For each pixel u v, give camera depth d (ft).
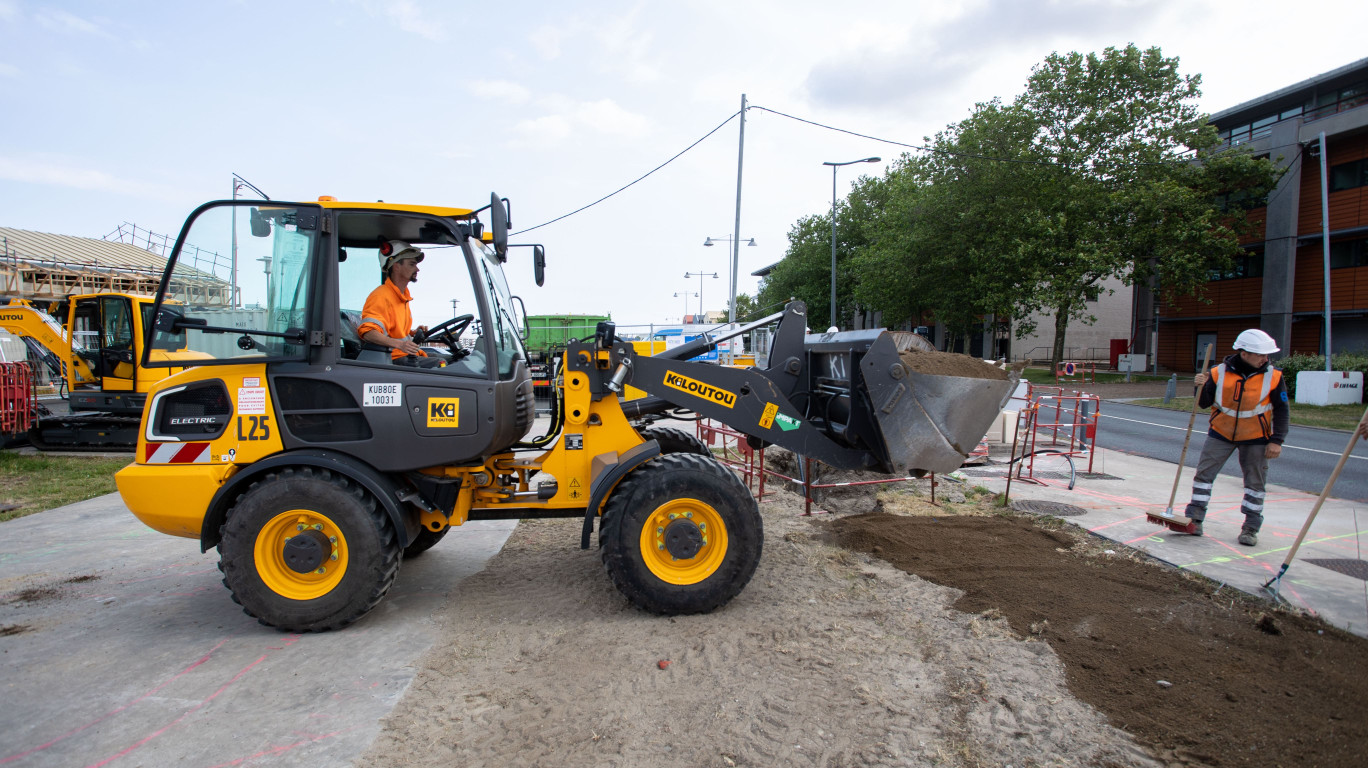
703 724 9.10
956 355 15.90
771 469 26.13
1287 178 81.51
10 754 8.58
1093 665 10.52
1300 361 62.44
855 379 14.47
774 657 11.06
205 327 12.08
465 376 12.84
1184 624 12.09
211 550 17.76
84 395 36.06
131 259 93.66
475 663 11.03
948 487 23.65
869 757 8.31
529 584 14.82
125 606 13.71
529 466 14.61
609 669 10.71
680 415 17.81
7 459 32.71
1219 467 17.30
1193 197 80.74
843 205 144.36
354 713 9.53
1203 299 88.53
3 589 14.73
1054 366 91.09
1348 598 13.25
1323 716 9.05
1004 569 15.05
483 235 14.56
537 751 8.55
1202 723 8.93
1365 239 76.38
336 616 12.06
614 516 12.52
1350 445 12.94
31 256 77.10
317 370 12.37
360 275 14.71
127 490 12.10
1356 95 78.13
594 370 13.73
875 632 11.98
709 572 12.75
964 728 8.92
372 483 12.08
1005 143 87.92
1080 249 82.07
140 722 9.34
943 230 95.76
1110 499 22.12
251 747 8.73
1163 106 84.99
